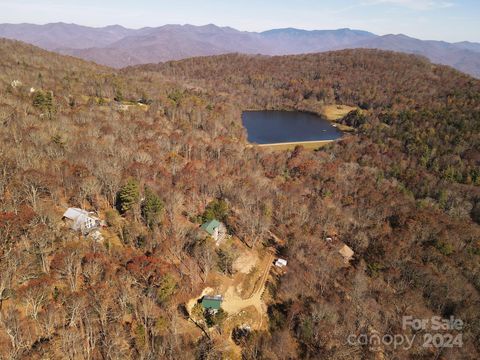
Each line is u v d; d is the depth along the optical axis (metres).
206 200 99.88
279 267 84.75
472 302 80.81
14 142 94.81
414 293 80.88
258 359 61.41
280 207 106.31
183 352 56.06
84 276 61.41
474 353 68.62
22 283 56.44
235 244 87.38
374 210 115.56
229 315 68.12
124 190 79.81
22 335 50.66
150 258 66.81
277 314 70.62
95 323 55.62
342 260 92.50
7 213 64.06
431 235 104.00
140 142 121.69
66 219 72.81
